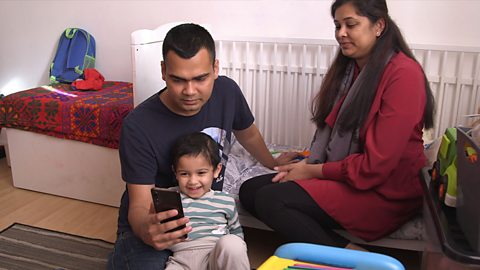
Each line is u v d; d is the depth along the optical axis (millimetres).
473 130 1197
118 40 2811
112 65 2875
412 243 1652
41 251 1978
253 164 2113
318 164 1622
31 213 2311
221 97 1548
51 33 2957
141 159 1405
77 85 2598
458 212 1196
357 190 1541
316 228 1548
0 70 3162
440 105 2254
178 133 1466
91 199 2424
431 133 2199
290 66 2418
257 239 2066
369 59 1539
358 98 1529
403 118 1446
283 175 1694
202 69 1301
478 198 1056
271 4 2426
